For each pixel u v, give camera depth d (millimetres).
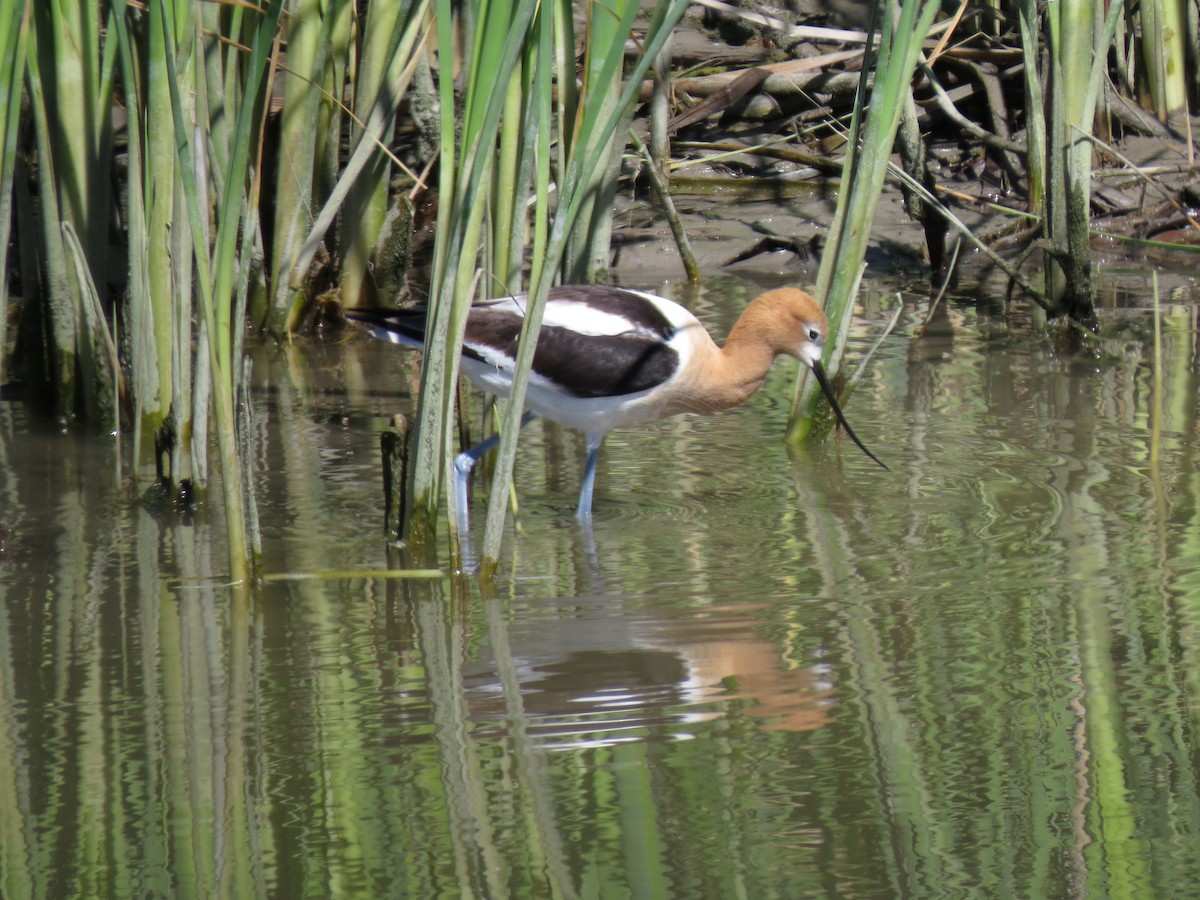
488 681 7766
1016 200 18625
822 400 11977
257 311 15438
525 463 11906
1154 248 18125
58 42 11945
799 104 20156
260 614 8742
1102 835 6289
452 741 7113
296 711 7441
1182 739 7051
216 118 13359
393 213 15320
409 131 17781
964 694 7547
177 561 9617
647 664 7953
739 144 19766
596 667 7922
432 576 9250
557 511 10688
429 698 7578
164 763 6930
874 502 10617
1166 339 14648
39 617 8688
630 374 10539
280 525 10273
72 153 12211
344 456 11828
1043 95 17844
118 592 9086
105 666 7996
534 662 8008
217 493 10914
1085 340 14680
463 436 11000
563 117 11484
